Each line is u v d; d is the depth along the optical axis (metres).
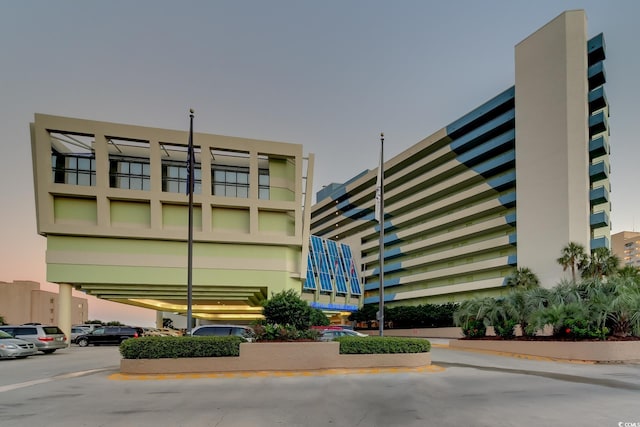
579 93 44.47
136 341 14.35
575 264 41.81
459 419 7.92
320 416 8.17
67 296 29.89
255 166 32.22
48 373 14.88
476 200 57.62
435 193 61.97
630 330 20.78
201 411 8.63
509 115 51.06
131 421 7.80
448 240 59.75
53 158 30.00
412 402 9.54
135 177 31.16
